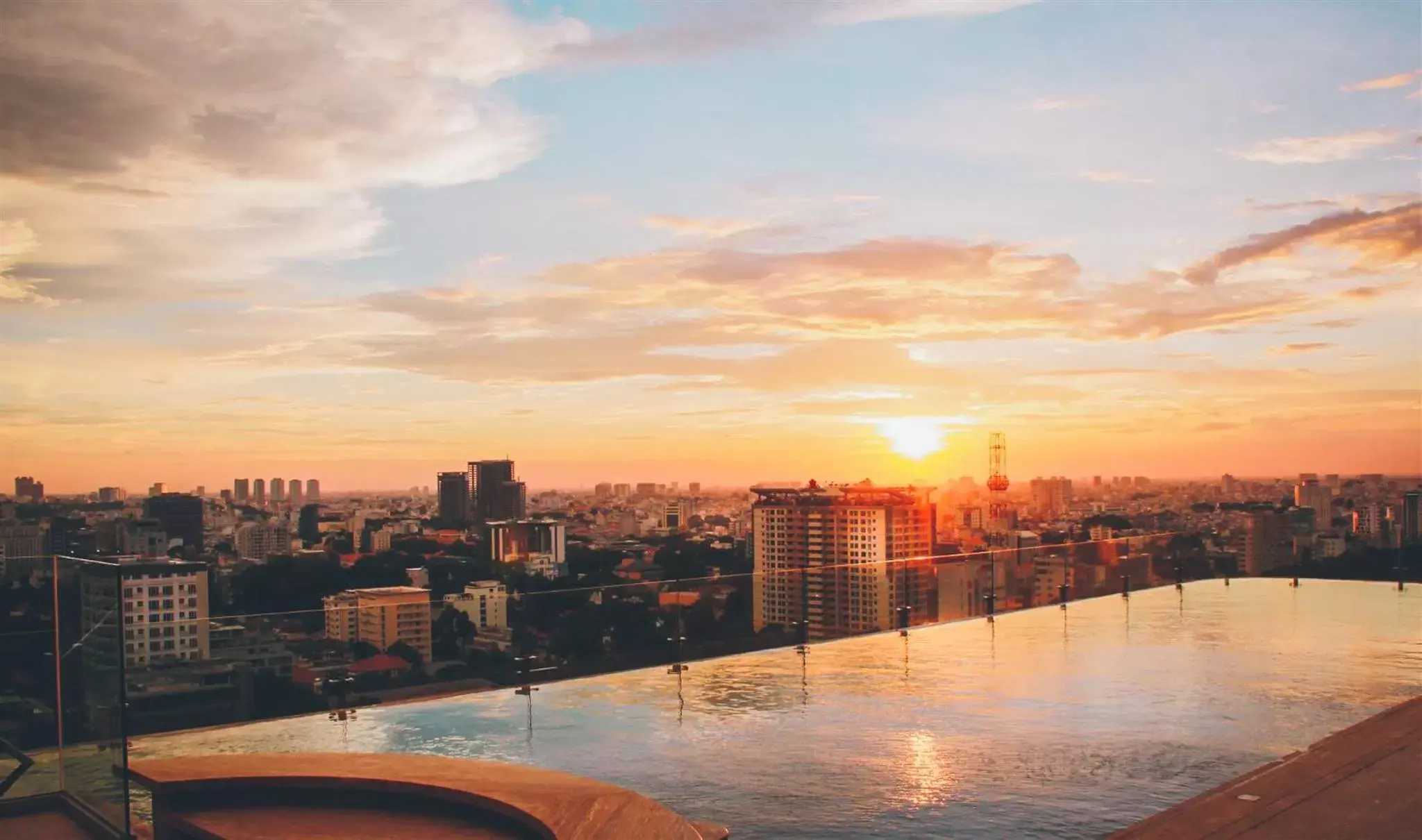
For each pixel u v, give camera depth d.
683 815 4.30
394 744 5.55
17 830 3.86
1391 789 3.82
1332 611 10.38
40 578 4.20
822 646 8.85
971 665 7.74
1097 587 11.96
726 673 7.61
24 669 4.19
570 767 5.09
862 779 4.79
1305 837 3.35
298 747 5.48
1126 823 4.11
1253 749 5.16
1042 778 4.75
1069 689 6.74
